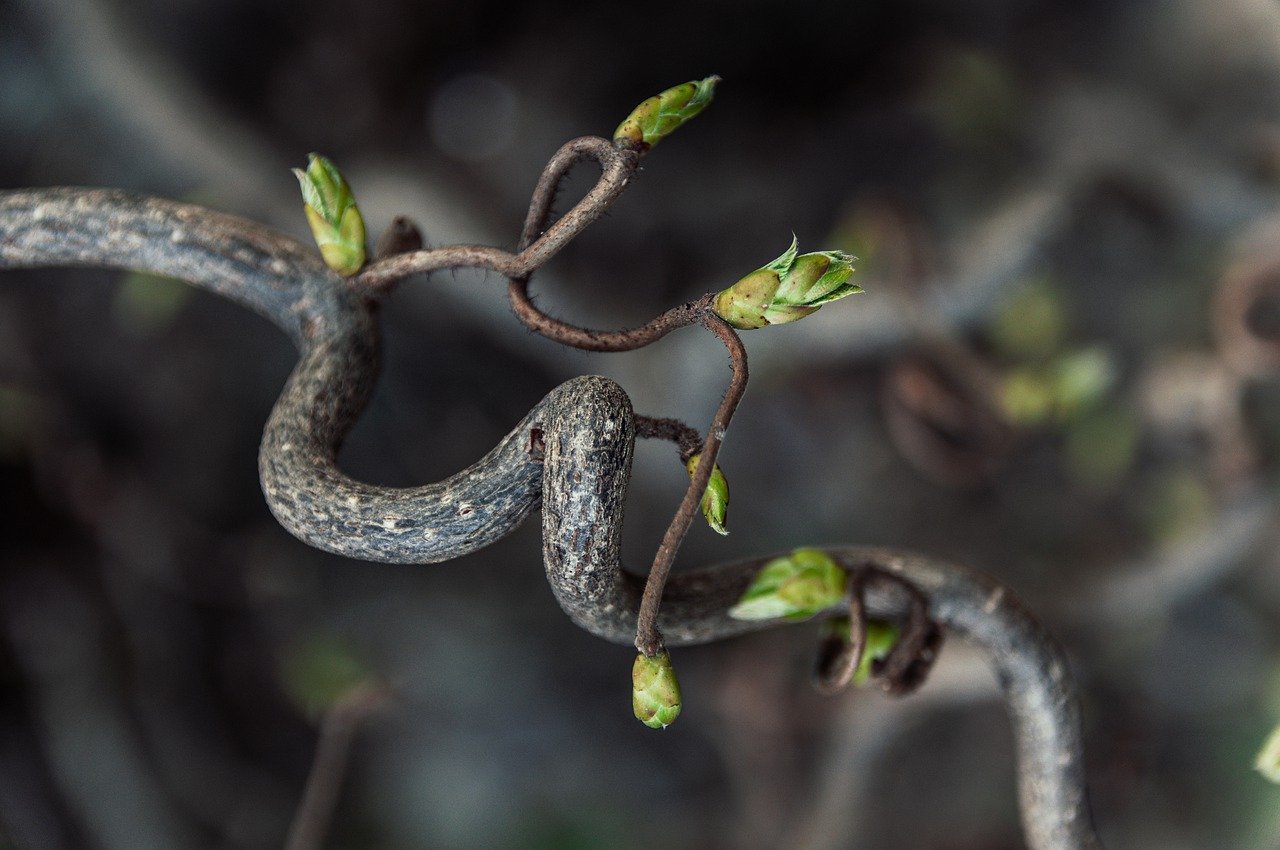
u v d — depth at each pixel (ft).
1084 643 1.82
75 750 1.64
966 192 1.85
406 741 1.84
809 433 1.87
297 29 1.97
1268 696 1.75
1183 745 1.79
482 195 2.00
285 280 1.03
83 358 1.81
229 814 1.75
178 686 1.77
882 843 1.76
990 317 1.73
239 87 1.91
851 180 1.96
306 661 1.72
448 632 1.89
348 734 1.60
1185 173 1.81
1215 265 1.76
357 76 2.00
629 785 1.86
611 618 0.99
